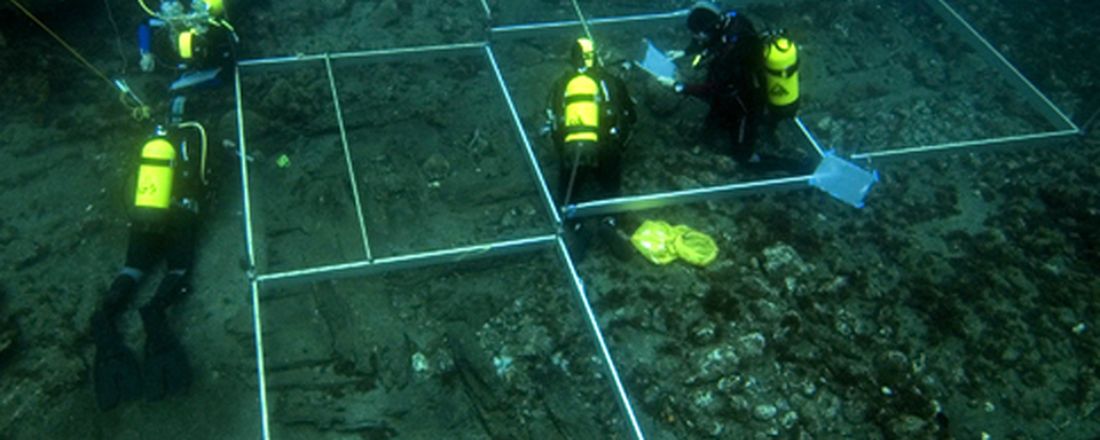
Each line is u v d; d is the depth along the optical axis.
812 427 4.67
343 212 5.61
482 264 5.36
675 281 5.35
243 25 7.07
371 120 6.36
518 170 6.08
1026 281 5.74
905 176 6.50
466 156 6.16
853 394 4.82
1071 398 5.05
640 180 6.05
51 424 4.36
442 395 4.69
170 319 4.88
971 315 5.47
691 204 5.90
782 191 6.11
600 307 5.20
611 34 7.46
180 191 4.84
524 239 5.36
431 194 5.86
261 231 5.45
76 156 5.86
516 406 4.65
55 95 6.27
